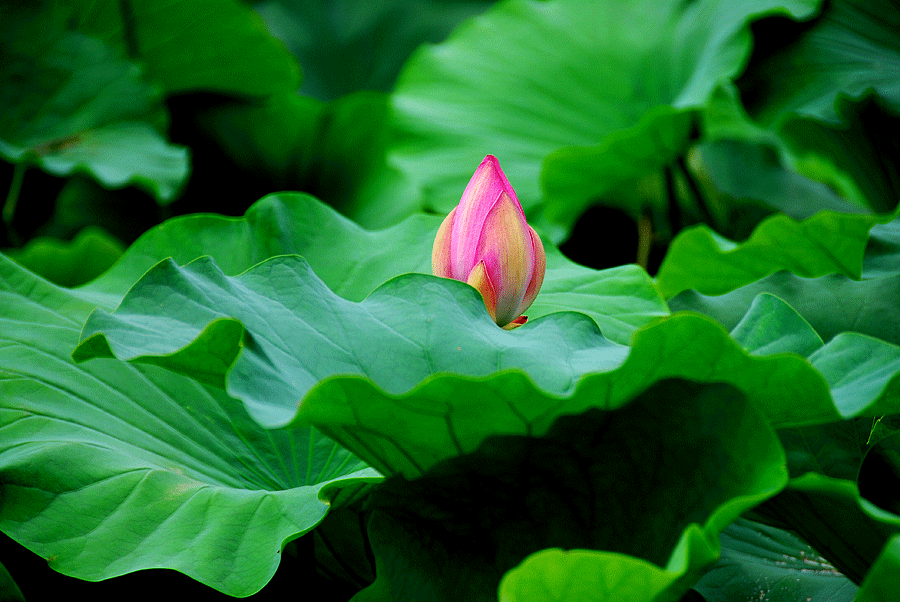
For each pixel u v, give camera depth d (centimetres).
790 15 280
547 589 201
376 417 205
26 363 219
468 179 318
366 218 332
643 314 227
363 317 215
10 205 288
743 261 240
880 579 200
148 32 329
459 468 208
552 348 213
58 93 295
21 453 213
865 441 215
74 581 223
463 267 220
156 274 213
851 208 283
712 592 216
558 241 302
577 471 208
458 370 212
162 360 209
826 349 213
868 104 263
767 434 203
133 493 213
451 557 209
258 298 214
